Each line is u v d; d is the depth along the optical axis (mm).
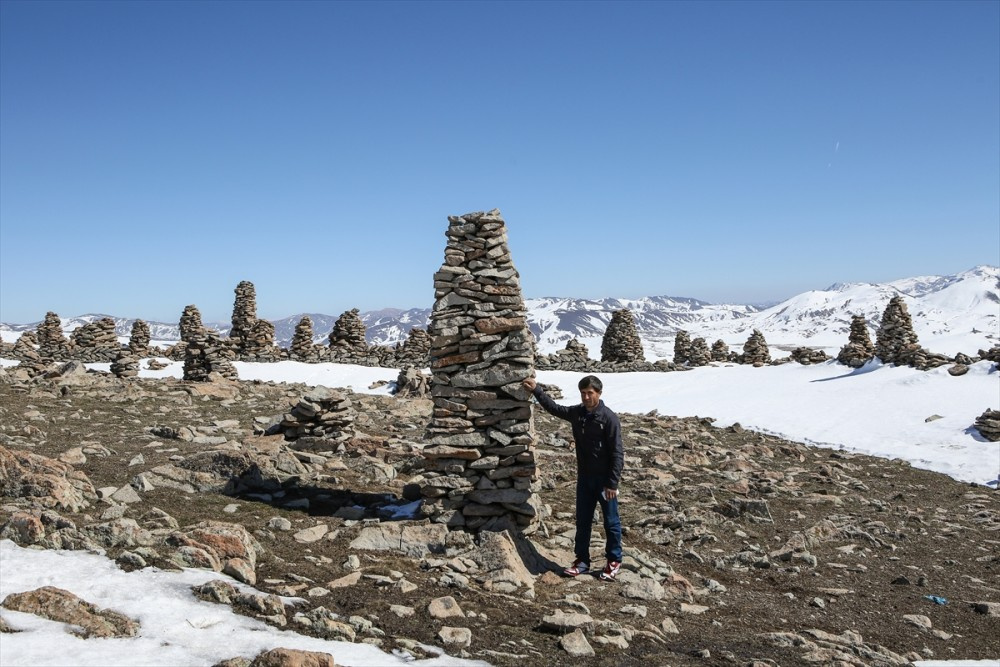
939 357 39375
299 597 8398
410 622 8109
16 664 6086
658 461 20500
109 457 15117
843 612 10367
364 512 12633
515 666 7266
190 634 7035
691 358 64812
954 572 12875
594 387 10523
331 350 56062
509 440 11711
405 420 24875
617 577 10492
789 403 35656
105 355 57031
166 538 9391
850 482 20484
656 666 7641
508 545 10570
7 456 11086
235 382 35312
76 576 8094
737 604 10281
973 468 23250
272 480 13836
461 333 11992
